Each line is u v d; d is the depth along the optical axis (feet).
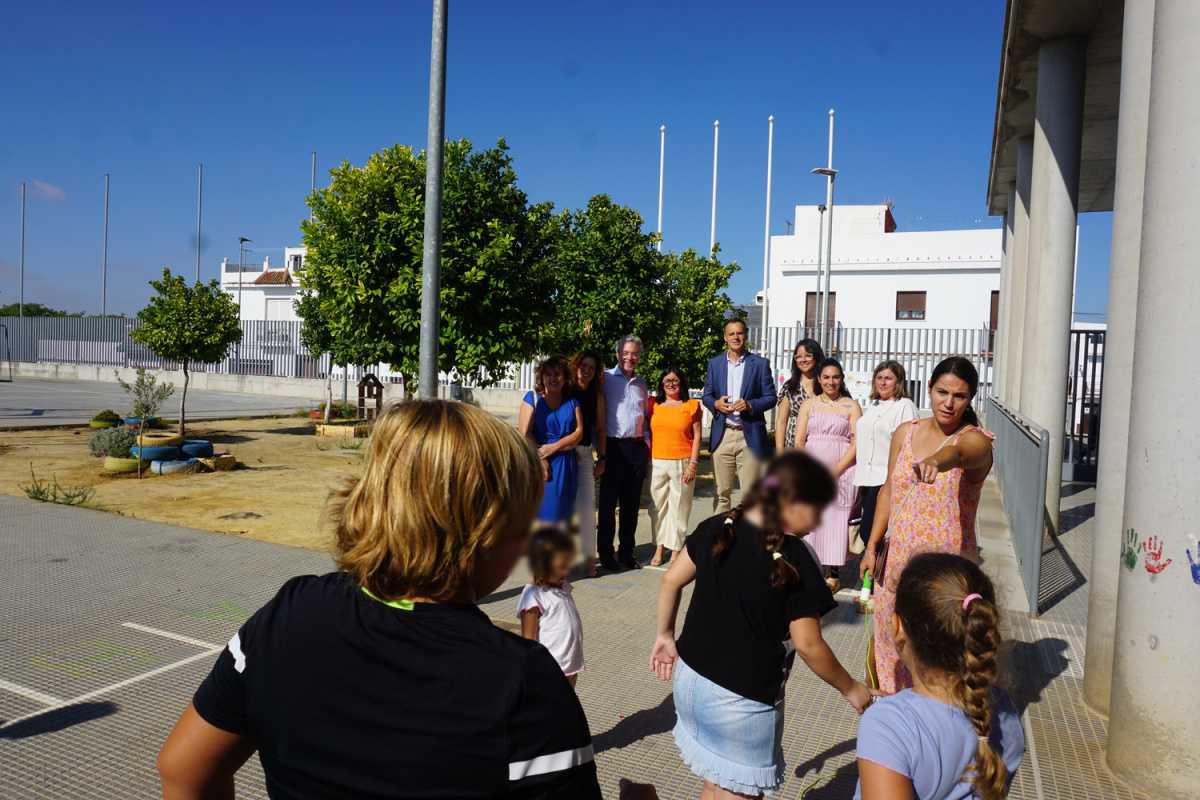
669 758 11.75
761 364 22.48
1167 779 10.70
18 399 83.20
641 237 40.22
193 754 4.01
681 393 22.54
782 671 8.02
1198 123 10.23
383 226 33.35
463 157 34.19
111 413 60.64
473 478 3.73
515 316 35.47
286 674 3.74
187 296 53.16
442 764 3.45
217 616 17.38
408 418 3.95
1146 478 10.86
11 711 12.75
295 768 3.67
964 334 72.18
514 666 3.55
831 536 18.56
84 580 19.75
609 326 39.96
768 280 98.17
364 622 3.75
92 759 11.35
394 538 3.68
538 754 3.47
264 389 102.99
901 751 5.54
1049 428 28.99
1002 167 46.16
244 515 29.17
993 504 34.50
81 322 121.08
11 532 24.27
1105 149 40.50
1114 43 29.25
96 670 14.42
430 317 20.45
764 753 7.95
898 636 6.11
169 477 38.40
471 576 3.91
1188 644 10.55
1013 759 6.19
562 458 17.88
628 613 18.37
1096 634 13.53
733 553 7.98
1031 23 28.60
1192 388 10.36
